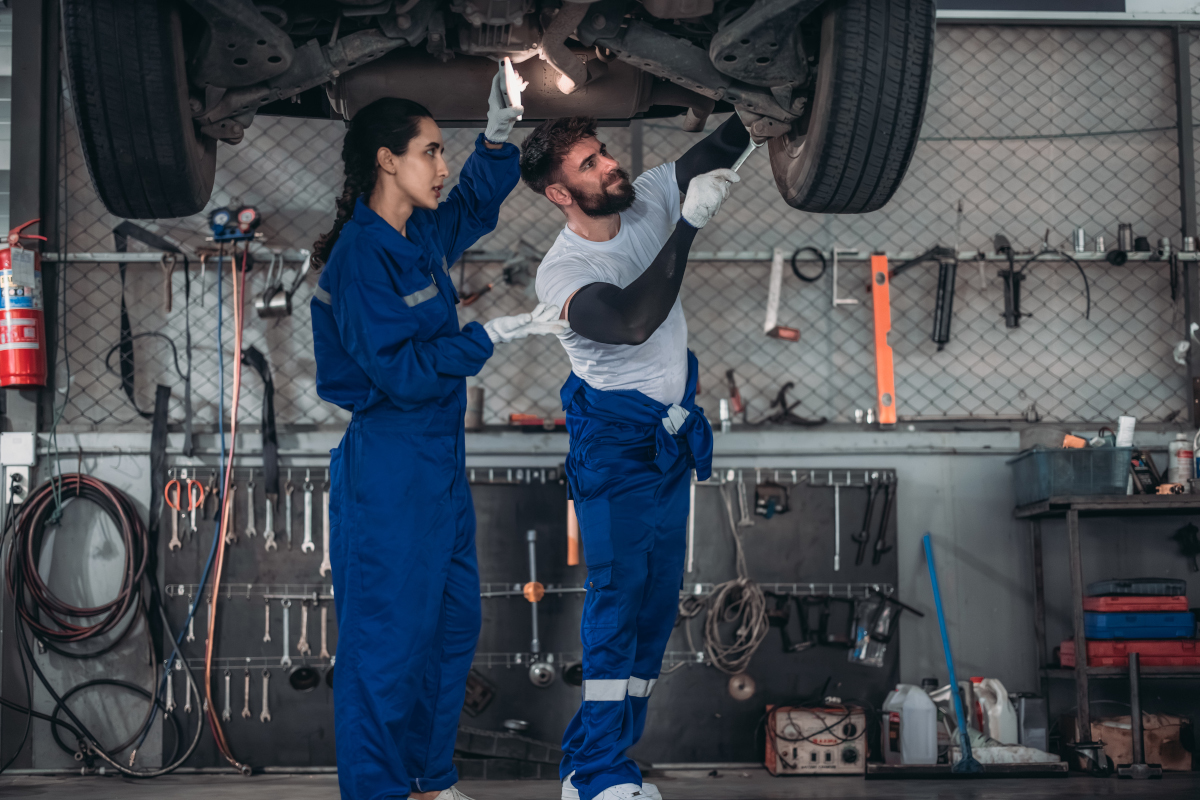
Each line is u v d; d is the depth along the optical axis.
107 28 1.74
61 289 4.62
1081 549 4.63
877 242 4.90
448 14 1.98
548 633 4.40
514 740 4.09
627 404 2.69
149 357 4.64
